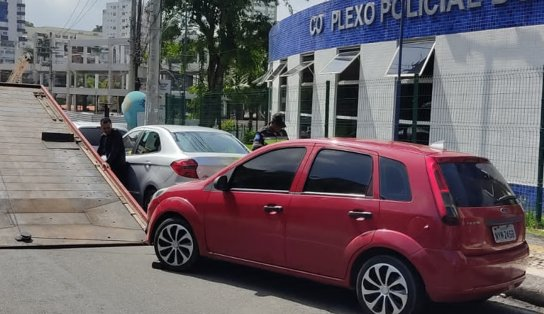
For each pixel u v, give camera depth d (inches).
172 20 1347.2
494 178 219.8
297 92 759.1
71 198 362.9
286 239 225.1
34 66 3654.0
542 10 434.6
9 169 389.1
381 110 581.6
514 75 450.3
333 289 246.2
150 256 289.1
